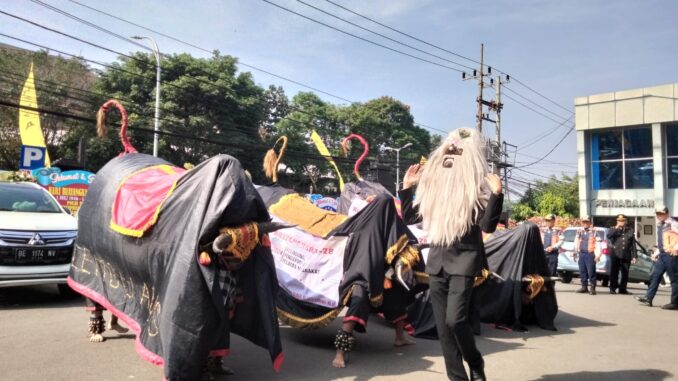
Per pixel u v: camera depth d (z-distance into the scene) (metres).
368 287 5.34
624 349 6.34
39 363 4.92
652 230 25.38
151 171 5.38
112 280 5.21
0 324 6.46
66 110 30.28
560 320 8.45
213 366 4.79
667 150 25.27
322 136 42.56
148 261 4.52
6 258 7.46
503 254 7.71
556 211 37.38
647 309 9.80
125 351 5.41
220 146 32.66
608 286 14.73
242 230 4.21
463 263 4.02
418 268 5.93
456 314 3.97
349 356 5.67
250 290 4.55
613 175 26.86
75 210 18.39
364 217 5.63
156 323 4.29
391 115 49.66
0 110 29.83
